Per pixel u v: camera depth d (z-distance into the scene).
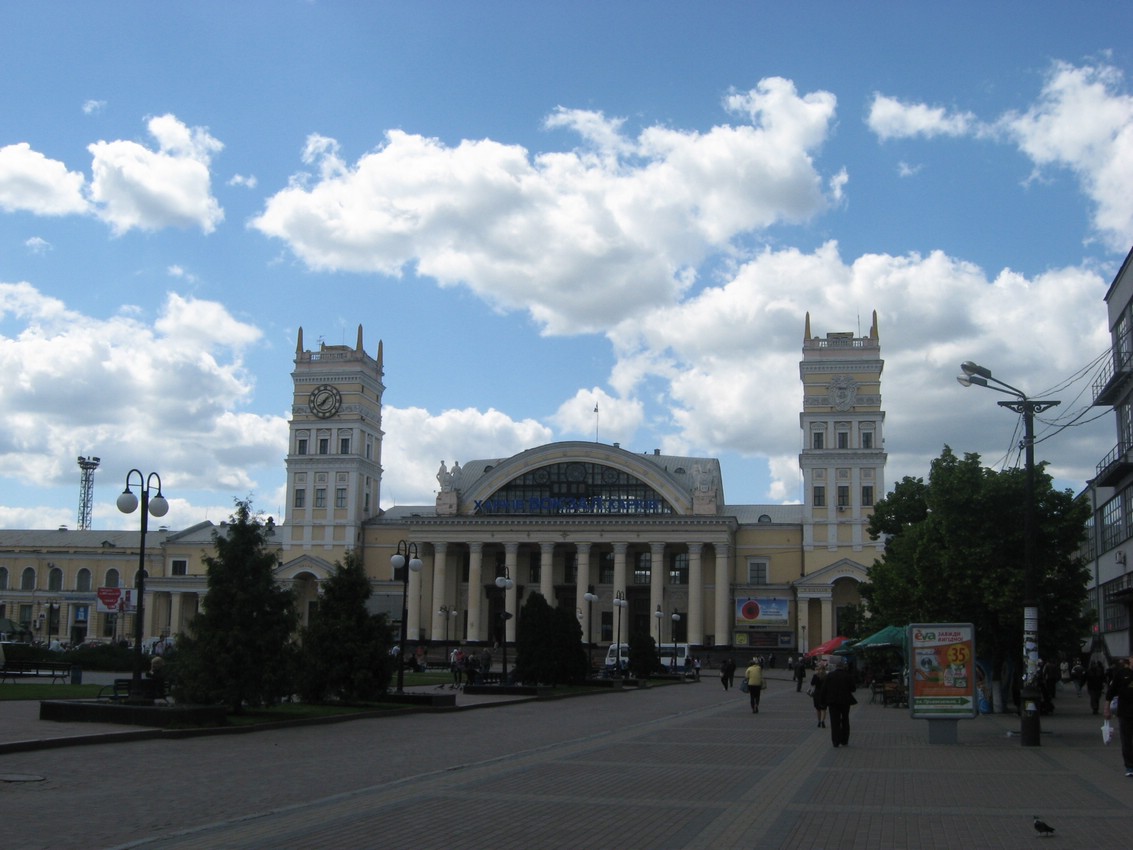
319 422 134.75
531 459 129.38
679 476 132.50
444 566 128.12
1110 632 75.00
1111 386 63.41
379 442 140.75
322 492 133.75
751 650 121.88
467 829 17.20
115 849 15.09
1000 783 24.19
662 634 125.12
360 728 36.44
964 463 46.03
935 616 46.28
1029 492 35.72
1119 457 65.94
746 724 42.50
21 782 21.14
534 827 17.50
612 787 22.50
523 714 45.91
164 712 31.88
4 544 146.38
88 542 145.50
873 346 124.38
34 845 15.34
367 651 44.47
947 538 45.53
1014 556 45.00
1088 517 45.22
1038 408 36.19
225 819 17.62
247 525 37.59
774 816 19.06
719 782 23.69
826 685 34.03
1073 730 40.47
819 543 122.81
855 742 34.75
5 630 87.50
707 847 16.09
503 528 126.88
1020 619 44.34
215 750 27.89
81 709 32.34
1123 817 19.30
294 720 36.22
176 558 139.12
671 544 124.94
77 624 139.50
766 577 126.50
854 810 19.91
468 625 126.44
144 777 22.38
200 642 36.66
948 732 34.41
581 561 124.81
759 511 135.75
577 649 66.56
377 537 132.25
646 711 50.00
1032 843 16.66
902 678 60.56
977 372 36.25
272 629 37.16
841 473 123.50
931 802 21.09
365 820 17.80
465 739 33.06
